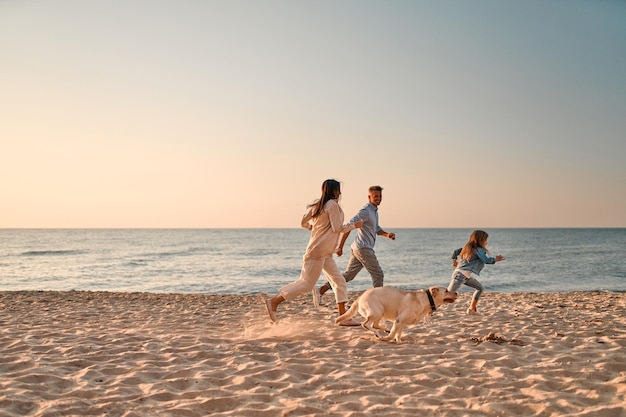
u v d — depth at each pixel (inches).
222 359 199.0
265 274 1005.2
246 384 168.1
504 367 186.4
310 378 176.4
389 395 156.8
